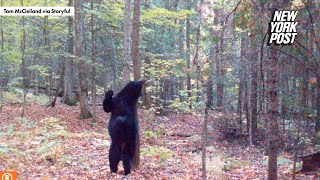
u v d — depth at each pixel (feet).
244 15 24.35
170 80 88.84
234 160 39.22
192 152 44.73
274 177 22.77
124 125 27.35
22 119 55.77
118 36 75.82
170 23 61.31
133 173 28.60
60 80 84.17
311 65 22.93
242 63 49.49
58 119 57.57
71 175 27.61
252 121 55.26
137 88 27.58
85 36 74.49
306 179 28.14
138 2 34.50
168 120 70.18
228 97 65.00
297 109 29.43
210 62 28.43
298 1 23.34
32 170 28.81
